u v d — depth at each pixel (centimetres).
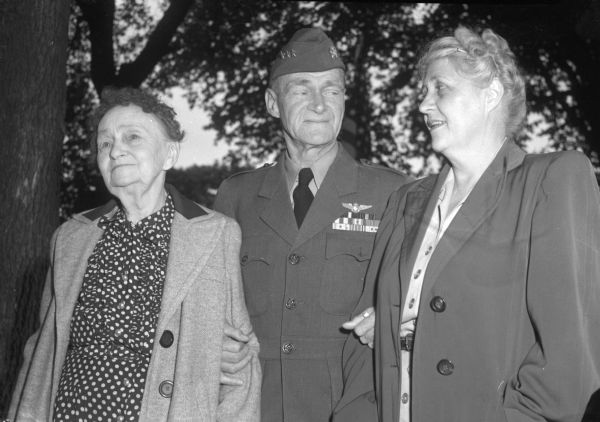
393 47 964
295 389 285
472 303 225
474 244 230
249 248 305
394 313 247
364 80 966
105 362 235
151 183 250
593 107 839
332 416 272
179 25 945
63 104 501
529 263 223
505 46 244
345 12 962
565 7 775
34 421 237
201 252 249
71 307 241
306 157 310
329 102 305
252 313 298
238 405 253
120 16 962
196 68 992
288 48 308
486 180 237
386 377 247
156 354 235
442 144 243
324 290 293
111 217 255
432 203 254
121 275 243
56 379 238
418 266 244
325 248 298
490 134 243
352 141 791
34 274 473
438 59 243
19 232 473
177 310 242
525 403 217
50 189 488
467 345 224
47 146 488
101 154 251
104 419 230
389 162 966
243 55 988
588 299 219
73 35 923
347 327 266
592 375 216
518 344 223
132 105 251
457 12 908
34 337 261
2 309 462
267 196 310
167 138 254
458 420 223
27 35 484
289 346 288
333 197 305
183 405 232
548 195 224
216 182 991
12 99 482
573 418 214
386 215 280
